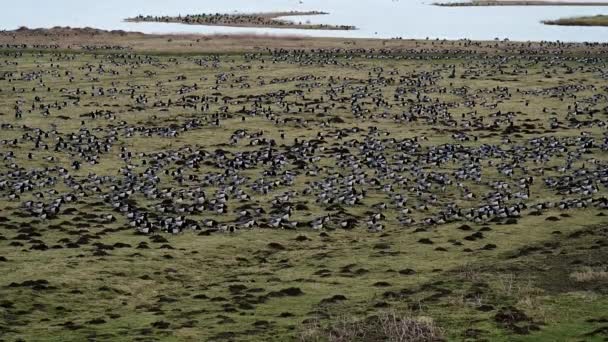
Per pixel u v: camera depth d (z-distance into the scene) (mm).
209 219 65000
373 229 62688
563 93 124062
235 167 84062
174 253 56125
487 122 107250
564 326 37250
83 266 51750
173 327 40344
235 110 114938
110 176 80438
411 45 172500
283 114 112125
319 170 82562
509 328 37156
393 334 36969
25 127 102250
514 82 133000
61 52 160750
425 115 111000
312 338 37250
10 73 137750
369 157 87375
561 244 54812
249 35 193250
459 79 135500
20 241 58188
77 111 113188
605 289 42750
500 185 74812
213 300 45781
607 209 65875
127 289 47969
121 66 147500
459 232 60750
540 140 94188
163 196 72438
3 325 40406
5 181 76438
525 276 46656
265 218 65812
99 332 39594
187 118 109938
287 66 148250
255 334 38531
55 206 67625
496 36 194000
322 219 64750
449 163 85750
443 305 41594
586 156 87562
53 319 42156
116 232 61688
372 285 47844
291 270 52562
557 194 72562
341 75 139625
